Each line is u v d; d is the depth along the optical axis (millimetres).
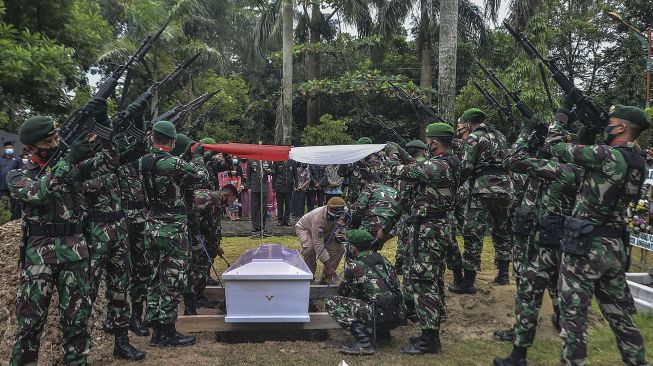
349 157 7867
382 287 4605
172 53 17000
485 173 5754
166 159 4457
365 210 5871
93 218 4043
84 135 3338
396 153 5719
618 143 3490
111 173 4199
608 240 3426
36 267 3369
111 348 4586
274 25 19047
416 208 4445
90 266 3814
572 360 3443
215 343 4770
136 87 16188
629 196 3408
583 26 20844
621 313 3502
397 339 4922
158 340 4672
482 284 6500
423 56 18547
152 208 4570
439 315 4492
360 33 19297
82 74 10766
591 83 23094
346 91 17984
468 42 18875
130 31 15609
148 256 4641
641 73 19766
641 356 3467
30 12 10438
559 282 3582
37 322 3375
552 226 4004
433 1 17453
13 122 10953
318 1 18750
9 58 8797
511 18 14891
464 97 15242
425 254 4387
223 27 24984
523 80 14508
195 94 19234
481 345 4727
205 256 5707
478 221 5887
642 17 20922
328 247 6262
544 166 3818
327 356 4438
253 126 22859
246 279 4594
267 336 4969
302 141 19688
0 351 4215
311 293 5906
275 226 11617
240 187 12680
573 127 4578
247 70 26547
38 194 3211
